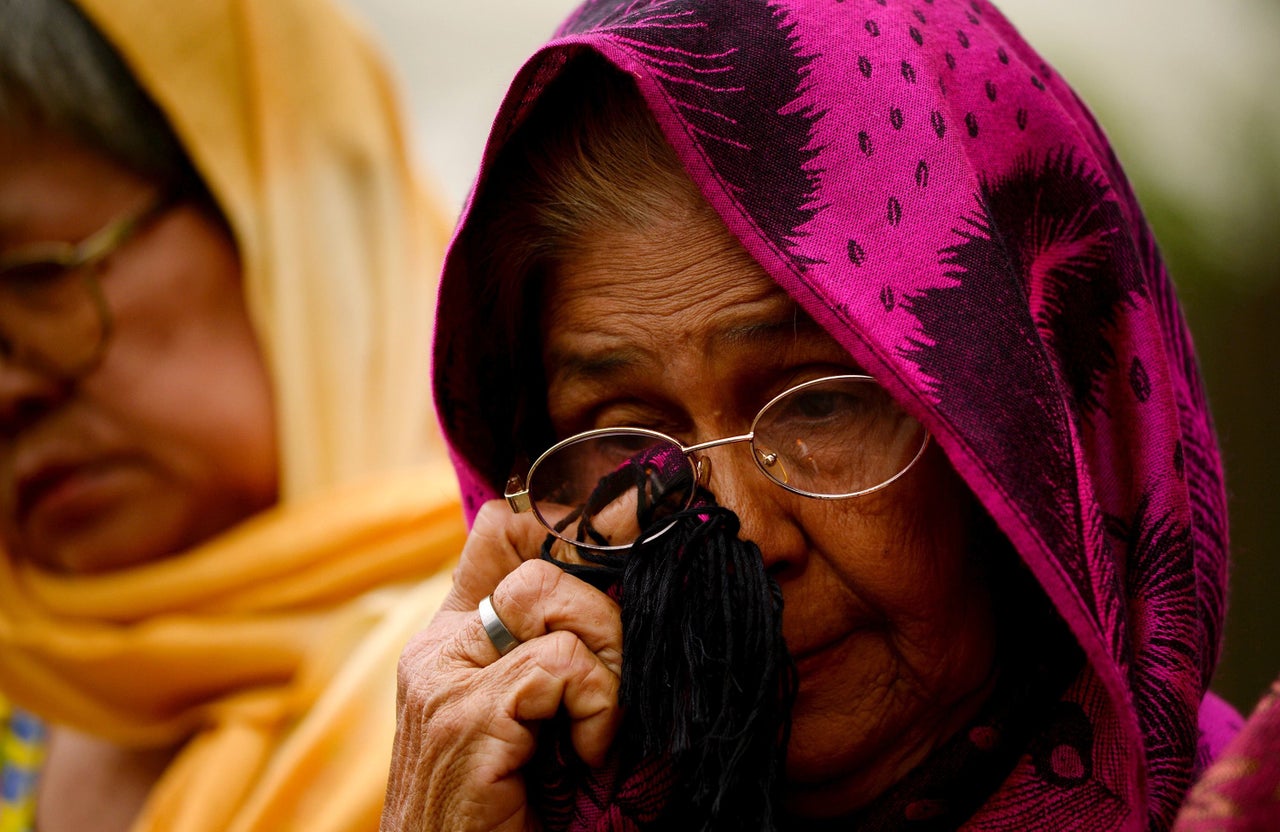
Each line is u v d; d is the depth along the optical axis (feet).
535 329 5.99
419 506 9.86
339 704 8.68
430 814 5.26
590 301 5.42
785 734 4.99
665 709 4.97
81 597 9.74
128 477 9.63
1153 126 16.12
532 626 5.25
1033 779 5.17
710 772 5.00
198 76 9.73
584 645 5.21
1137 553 5.23
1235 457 15.67
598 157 5.38
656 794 5.35
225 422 9.70
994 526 5.45
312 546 9.64
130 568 9.87
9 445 9.57
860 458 5.18
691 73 5.01
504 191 5.68
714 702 4.94
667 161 5.28
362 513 9.72
